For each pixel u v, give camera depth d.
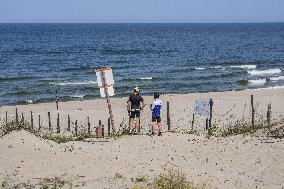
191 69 74.50
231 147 17.97
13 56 99.56
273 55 103.25
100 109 38.19
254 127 22.41
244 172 14.62
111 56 102.38
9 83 57.78
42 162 14.86
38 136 19.73
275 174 14.25
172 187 12.16
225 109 36.69
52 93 50.28
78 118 33.44
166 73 69.44
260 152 16.95
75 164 14.86
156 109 20.47
